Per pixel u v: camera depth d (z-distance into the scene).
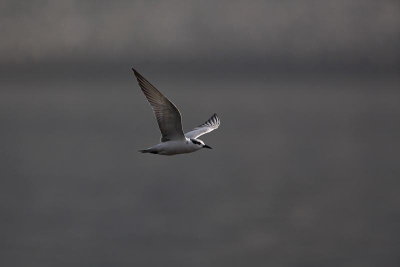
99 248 40.00
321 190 58.09
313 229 44.34
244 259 37.34
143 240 41.69
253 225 45.22
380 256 38.25
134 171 69.94
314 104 174.88
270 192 56.97
